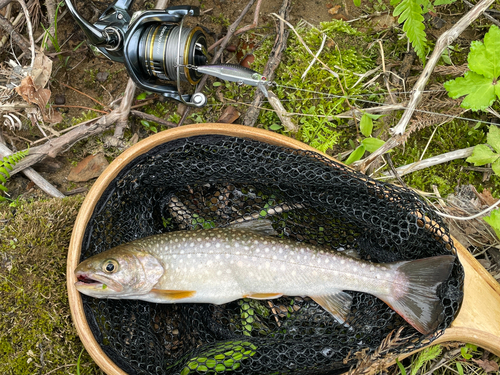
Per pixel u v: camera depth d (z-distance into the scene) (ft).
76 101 1.33
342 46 1.32
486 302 1.03
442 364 1.15
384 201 1.01
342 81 1.30
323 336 1.07
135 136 1.32
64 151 1.28
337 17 1.37
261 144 1.04
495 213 1.10
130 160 1.02
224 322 1.13
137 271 0.97
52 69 1.32
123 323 1.02
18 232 1.07
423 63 1.17
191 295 1.01
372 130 1.31
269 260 1.01
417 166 1.27
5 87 1.24
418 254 1.05
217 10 1.38
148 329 1.04
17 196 1.26
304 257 1.01
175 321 1.13
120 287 0.96
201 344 1.08
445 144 1.31
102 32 1.04
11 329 1.00
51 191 1.25
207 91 1.34
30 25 1.23
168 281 0.99
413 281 0.99
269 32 1.36
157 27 1.06
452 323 1.02
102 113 1.32
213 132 1.04
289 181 1.05
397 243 1.03
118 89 1.34
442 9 1.34
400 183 1.28
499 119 1.29
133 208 1.09
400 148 1.31
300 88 1.30
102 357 0.94
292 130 1.28
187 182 1.11
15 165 1.22
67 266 0.97
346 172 1.00
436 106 1.26
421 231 1.00
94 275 0.94
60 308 1.04
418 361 1.05
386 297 1.00
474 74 1.11
